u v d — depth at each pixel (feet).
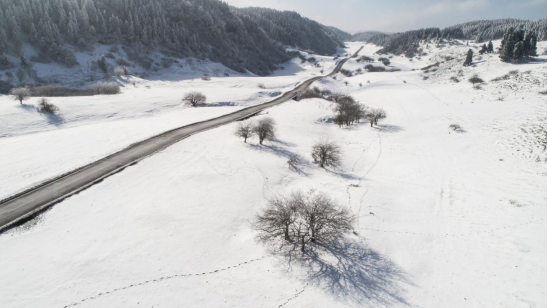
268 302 40.42
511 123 124.06
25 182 67.87
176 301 40.01
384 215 63.77
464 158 101.24
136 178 73.82
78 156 83.87
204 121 132.16
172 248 50.42
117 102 152.66
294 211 53.88
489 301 39.55
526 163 87.30
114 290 41.09
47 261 45.52
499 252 49.08
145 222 56.49
